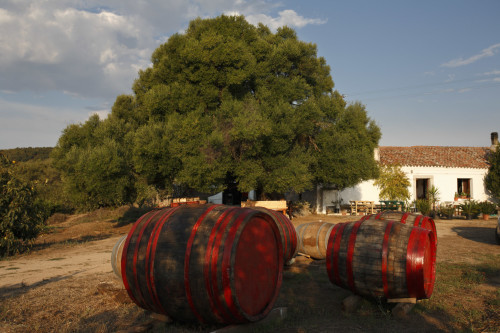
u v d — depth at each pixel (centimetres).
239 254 398
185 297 393
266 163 1585
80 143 1750
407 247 467
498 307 518
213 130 1427
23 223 1093
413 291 463
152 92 1512
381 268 470
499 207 2059
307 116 1619
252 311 409
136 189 1702
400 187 2200
